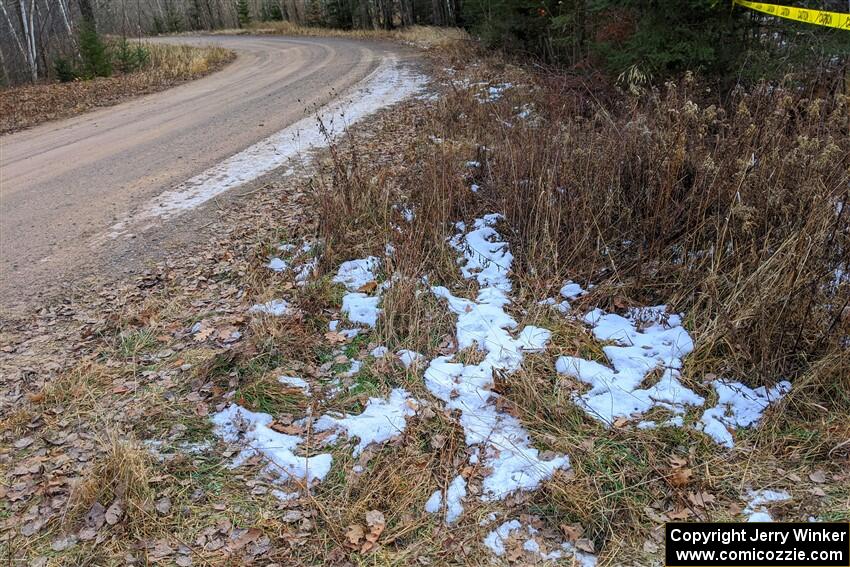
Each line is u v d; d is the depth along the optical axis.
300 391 3.60
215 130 10.29
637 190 4.77
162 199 7.03
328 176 7.03
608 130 5.46
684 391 3.43
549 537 2.70
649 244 4.50
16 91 16.19
